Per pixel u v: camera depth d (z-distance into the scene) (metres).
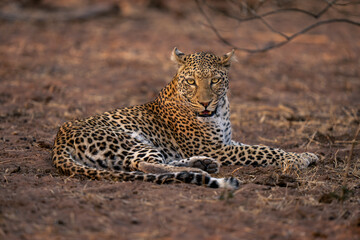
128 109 10.45
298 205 7.37
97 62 23.61
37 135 12.25
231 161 10.11
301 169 9.82
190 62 10.08
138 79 20.72
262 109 16.61
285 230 6.46
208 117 9.98
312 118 15.28
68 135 9.35
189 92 9.92
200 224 6.54
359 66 24.66
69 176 8.61
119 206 7.11
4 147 10.86
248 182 8.77
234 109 16.67
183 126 10.30
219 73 9.98
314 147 11.98
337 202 7.59
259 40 29.30
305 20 35.09
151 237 6.11
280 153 10.00
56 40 27.62
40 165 9.43
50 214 6.75
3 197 7.30
